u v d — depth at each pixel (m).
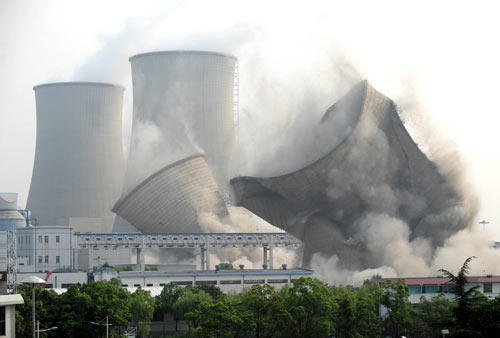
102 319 161.00
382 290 185.50
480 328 126.88
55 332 160.88
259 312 164.62
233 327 162.88
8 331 108.38
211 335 162.88
